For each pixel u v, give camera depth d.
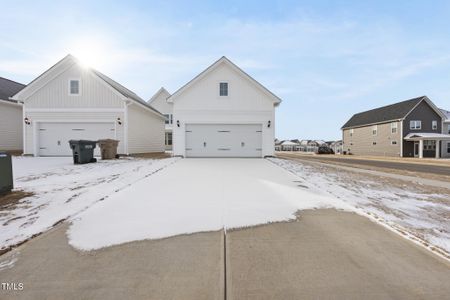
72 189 5.36
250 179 6.80
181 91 14.09
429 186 6.54
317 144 59.91
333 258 2.59
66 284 2.10
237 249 2.75
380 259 2.57
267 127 14.23
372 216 3.87
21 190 5.21
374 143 30.20
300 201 4.63
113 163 10.55
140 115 16.42
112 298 1.92
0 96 15.84
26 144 14.17
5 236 2.98
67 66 14.20
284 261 2.52
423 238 3.13
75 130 14.30
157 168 8.86
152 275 2.24
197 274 2.27
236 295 1.98
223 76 14.16
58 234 3.06
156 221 3.51
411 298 1.96
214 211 3.97
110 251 2.66
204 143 14.25
